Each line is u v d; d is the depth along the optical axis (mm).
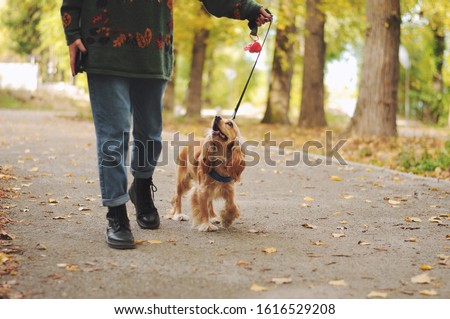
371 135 18734
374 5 18906
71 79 50812
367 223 7660
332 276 5371
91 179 10367
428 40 39062
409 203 9117
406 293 4973
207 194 7070
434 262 5879
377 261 5879
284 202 9016
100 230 6801
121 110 6191
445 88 46531
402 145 16609
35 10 45938
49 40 32469
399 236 6973
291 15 23312
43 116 29359
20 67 47438
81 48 6090
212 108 70250
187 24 24828
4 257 5473
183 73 66188
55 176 10508
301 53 34406
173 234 6812
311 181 11180
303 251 6199
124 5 6164
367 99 19016
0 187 9109
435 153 14523
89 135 19219
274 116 31688
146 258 5750
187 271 5395
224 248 6246
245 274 5359
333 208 8617
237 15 6871
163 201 8859
